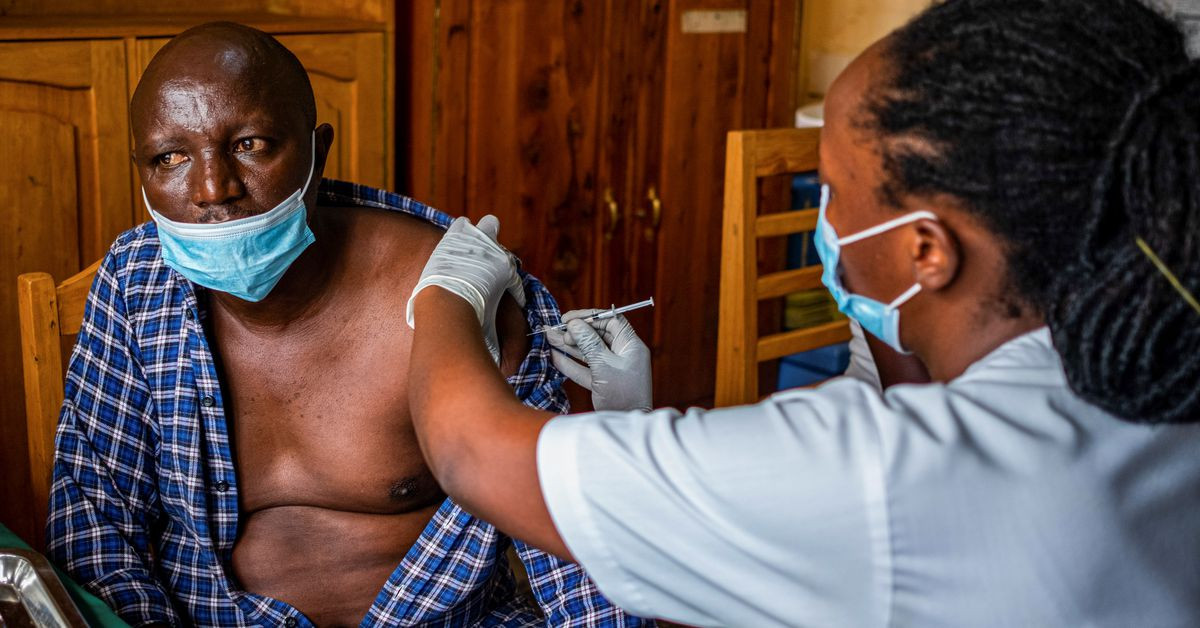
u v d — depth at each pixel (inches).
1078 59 26.9
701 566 28.5
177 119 45.3
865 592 27.5
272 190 46.5
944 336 31.0
